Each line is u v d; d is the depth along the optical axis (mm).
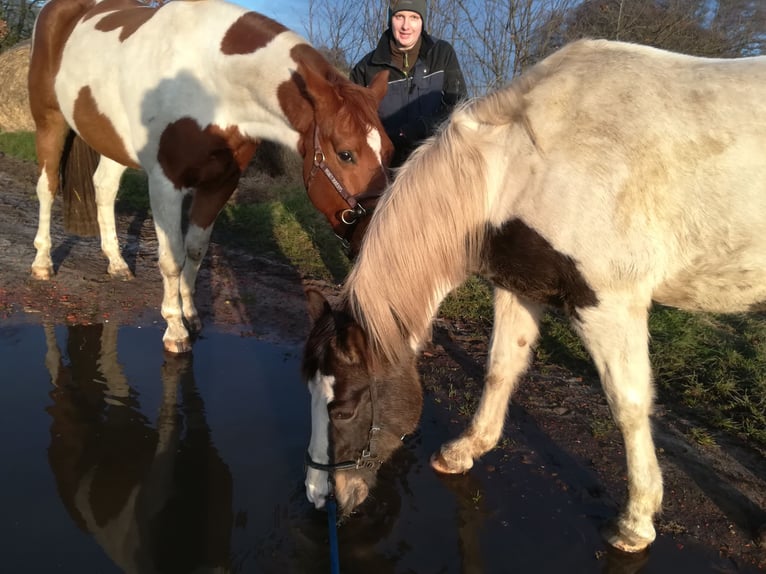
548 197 2053
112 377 3354
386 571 2084
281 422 2943
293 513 2322
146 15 3836
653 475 2174
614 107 1998
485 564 2125
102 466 2561
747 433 3008
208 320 4266
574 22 6902
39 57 4449
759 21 7059
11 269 4812
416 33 3693
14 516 2227
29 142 11883
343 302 2244
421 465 2719
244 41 3367
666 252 2021
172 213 3590
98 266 5105
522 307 2539
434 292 2303
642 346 2090
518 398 3318
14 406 2998
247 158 3789
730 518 2395
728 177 1917
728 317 4387
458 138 2203
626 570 2115
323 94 2980
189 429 2863
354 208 3084
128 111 3678
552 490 2543
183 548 2121
